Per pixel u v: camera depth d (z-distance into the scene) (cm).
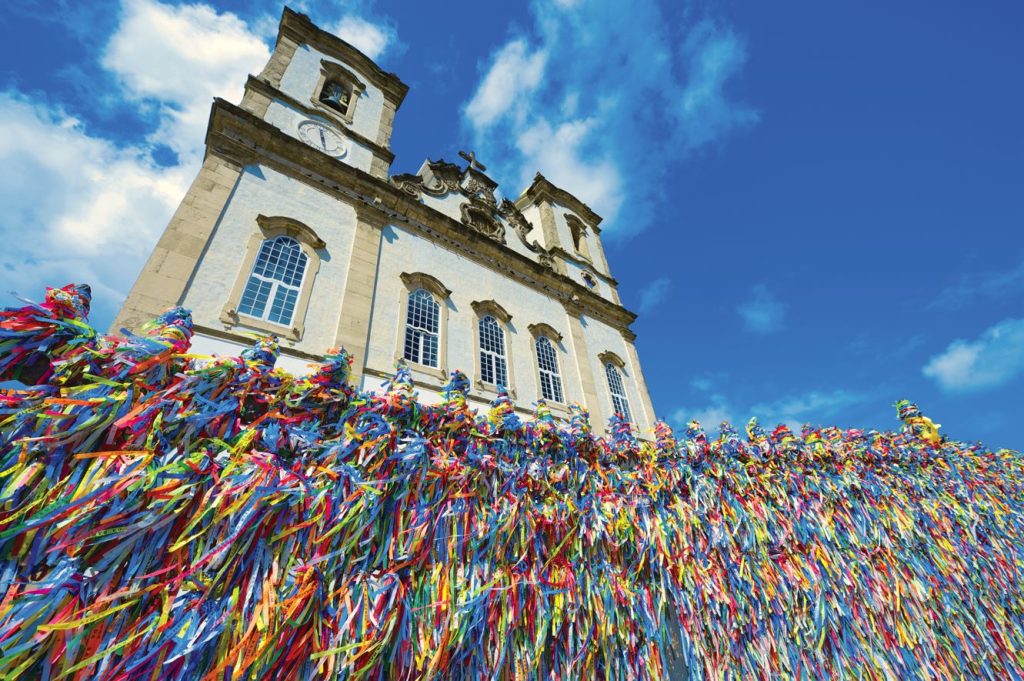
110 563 246
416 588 344
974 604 720
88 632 231
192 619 253
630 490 540
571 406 606
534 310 1468
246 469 300
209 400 306
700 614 500
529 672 364
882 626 612
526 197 2219
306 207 1039
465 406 460
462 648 345
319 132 1216
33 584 219
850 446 840
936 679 598
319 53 1413
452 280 1265
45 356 253
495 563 394
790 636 548
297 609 283
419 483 376
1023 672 682
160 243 757
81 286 306
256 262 873
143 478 257
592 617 429
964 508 885
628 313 1831
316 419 368
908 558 718
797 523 654
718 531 567
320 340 858
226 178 927
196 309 734
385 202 1238
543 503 461
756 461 693
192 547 271
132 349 282
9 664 206
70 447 251
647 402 1616
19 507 230
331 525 320
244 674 260
